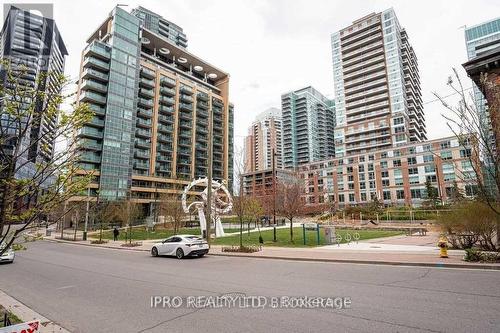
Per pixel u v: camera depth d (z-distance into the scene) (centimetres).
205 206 3183
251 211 3045
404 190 8506
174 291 882
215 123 10356
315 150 16800
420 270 1127
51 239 3766
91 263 1584
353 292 812
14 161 500
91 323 621
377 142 10256
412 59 12056
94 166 6806
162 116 8619
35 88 555
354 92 11419
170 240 1873
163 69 8850
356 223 4353
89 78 7088
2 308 732
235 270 1241
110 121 7031
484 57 2002
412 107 10788
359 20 11600
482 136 1198
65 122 561
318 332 535
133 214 4275
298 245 2198
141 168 7794
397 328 543
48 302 796
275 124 17388
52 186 557
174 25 12756
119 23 7581
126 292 887
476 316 593
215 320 616
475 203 1530
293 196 2608
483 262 1173
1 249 549
